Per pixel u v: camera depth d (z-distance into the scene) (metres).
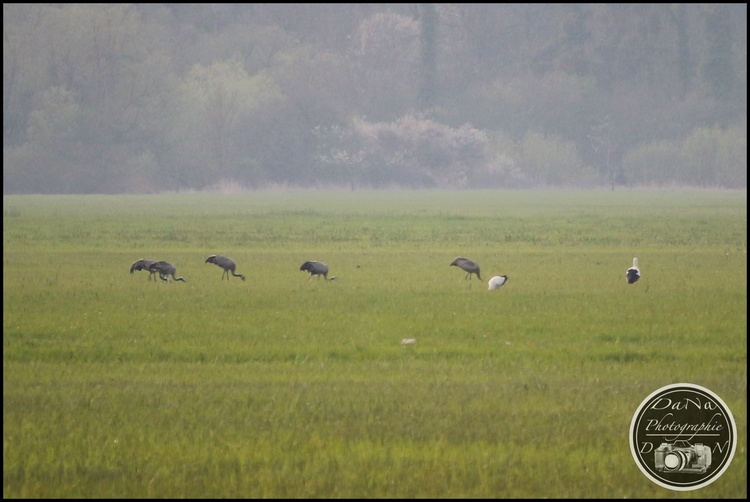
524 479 47.03
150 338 78.62
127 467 48.28
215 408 57.72
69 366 68.56
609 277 122.88
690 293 106.81
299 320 87.38
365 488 45.81
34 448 50.78
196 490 45.62
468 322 86.44
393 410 57.16
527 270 131.62
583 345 75.94
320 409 57.31
